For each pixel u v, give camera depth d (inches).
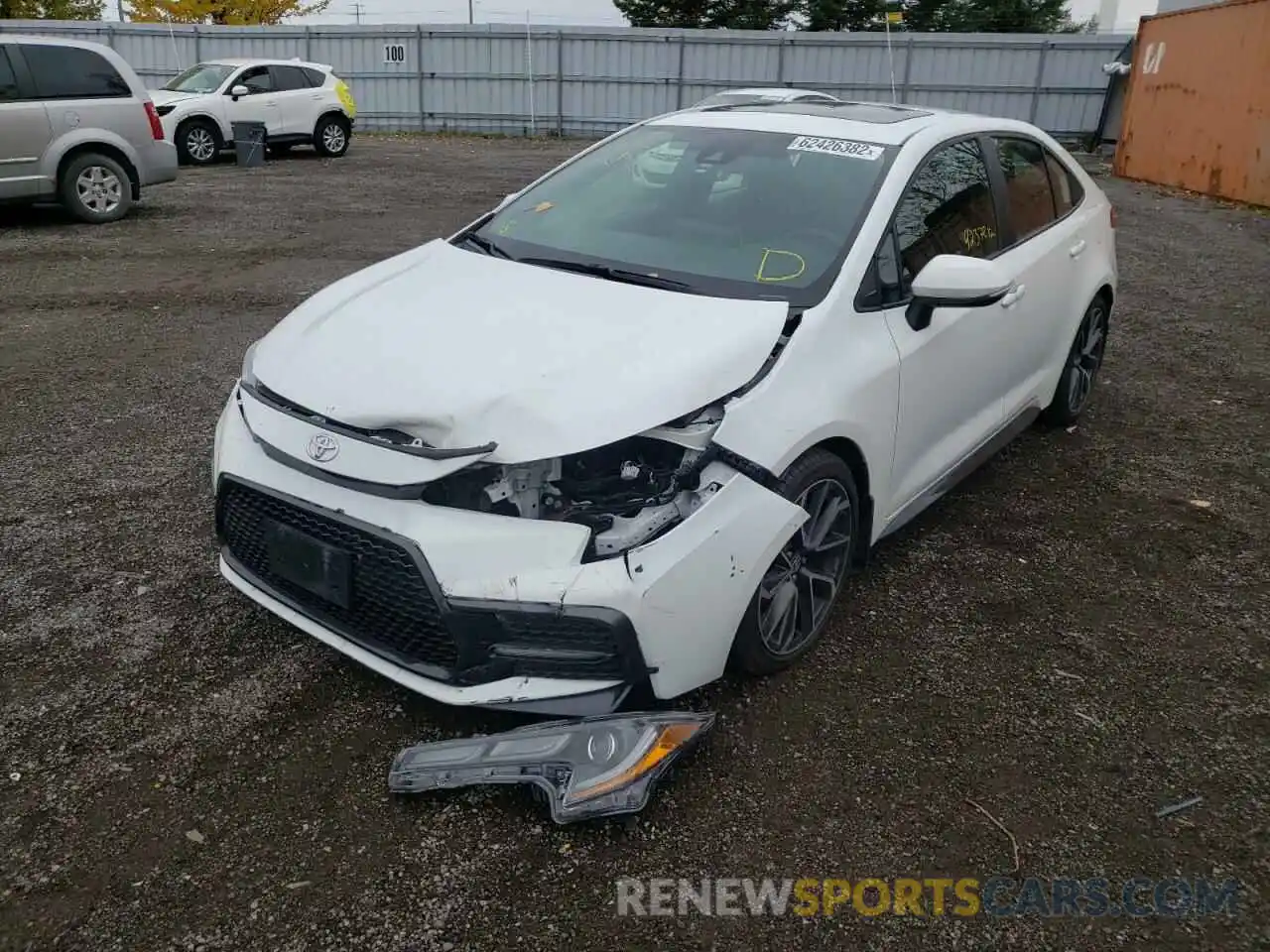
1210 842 104.9
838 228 141.0
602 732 105.6
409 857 98.7
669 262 140.8
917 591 152.6
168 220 437.7
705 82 968.9
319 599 117.6
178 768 109.2
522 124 994.1
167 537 159.6
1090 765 115.8
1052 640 141.1
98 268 347.6
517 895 94.7
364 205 490.3
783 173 152.8
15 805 103.2
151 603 140.9
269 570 124.2
